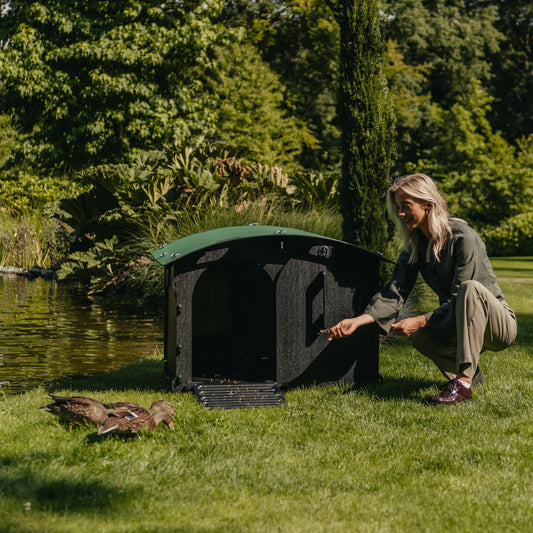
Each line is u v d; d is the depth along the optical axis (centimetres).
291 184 1407
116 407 405
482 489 319
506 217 3198
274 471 340
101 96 2328
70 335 834
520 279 1541
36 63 2322
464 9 4044
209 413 445
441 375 560
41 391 517
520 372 568
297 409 461
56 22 2316
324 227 993
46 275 1583
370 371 530
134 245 1282
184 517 283
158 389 528
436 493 315
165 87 2461
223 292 607
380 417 439
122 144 2389
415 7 3641
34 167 2542
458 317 464
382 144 726
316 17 3409
